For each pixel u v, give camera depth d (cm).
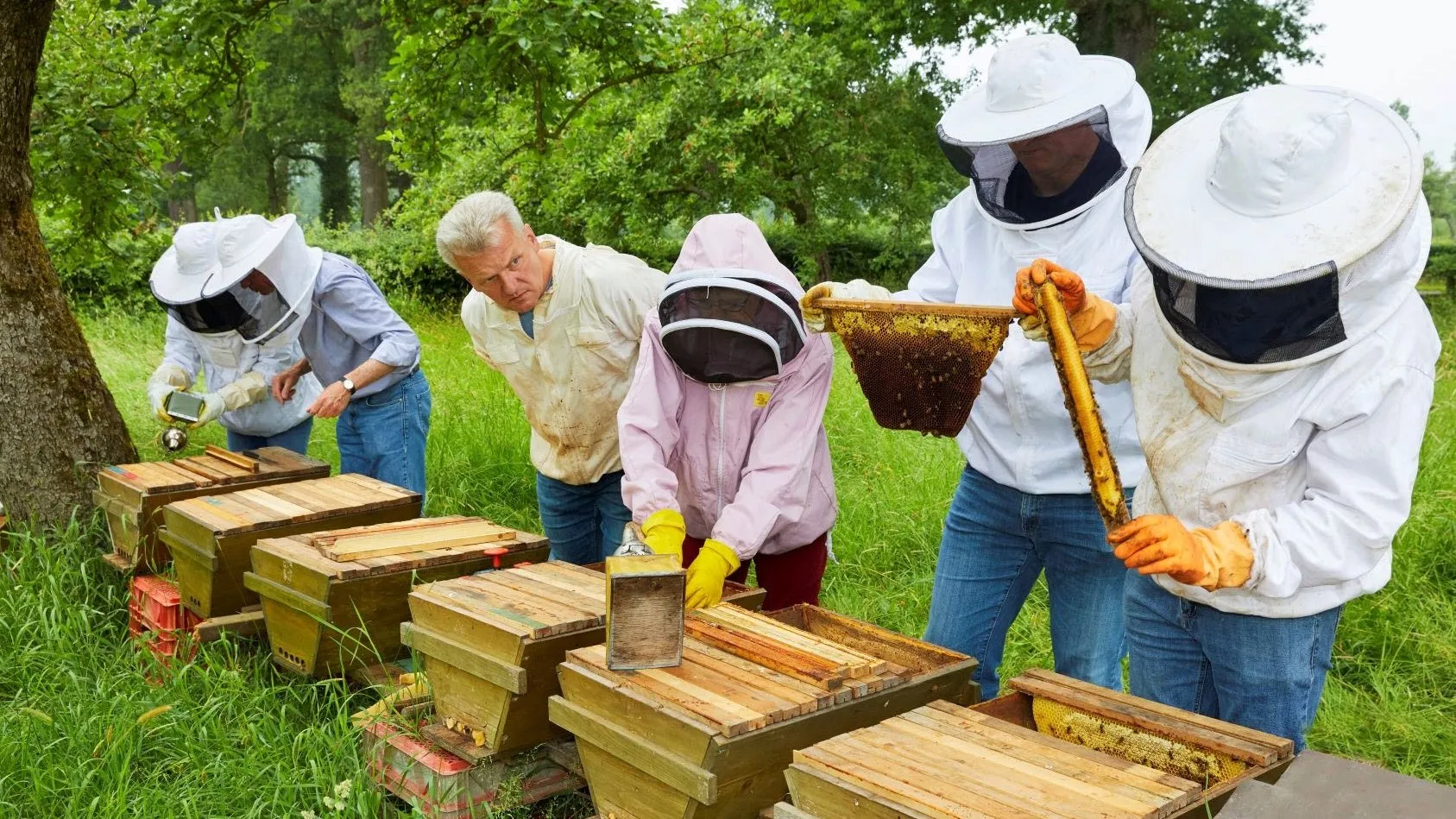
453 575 309
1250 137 169
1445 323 1162
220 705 310
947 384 223
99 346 998
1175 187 185
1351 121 170
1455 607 423
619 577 204
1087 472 184
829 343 288
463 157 1338
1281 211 169
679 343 260
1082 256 254
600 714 209
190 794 277
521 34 587
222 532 325
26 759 291
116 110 639
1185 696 223
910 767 169
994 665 297
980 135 242
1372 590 198
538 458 384
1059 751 175
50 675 350
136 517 373
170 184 707
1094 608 274
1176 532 181
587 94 767
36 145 616
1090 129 240
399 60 673
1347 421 182
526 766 252
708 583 257
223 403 433
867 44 1697
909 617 436
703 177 1452
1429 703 368
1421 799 148
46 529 457
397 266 1537
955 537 294
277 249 389
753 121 1326
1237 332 177
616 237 1466
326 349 433
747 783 192
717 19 1270
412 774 257
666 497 272
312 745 291
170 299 391
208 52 676
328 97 3428
